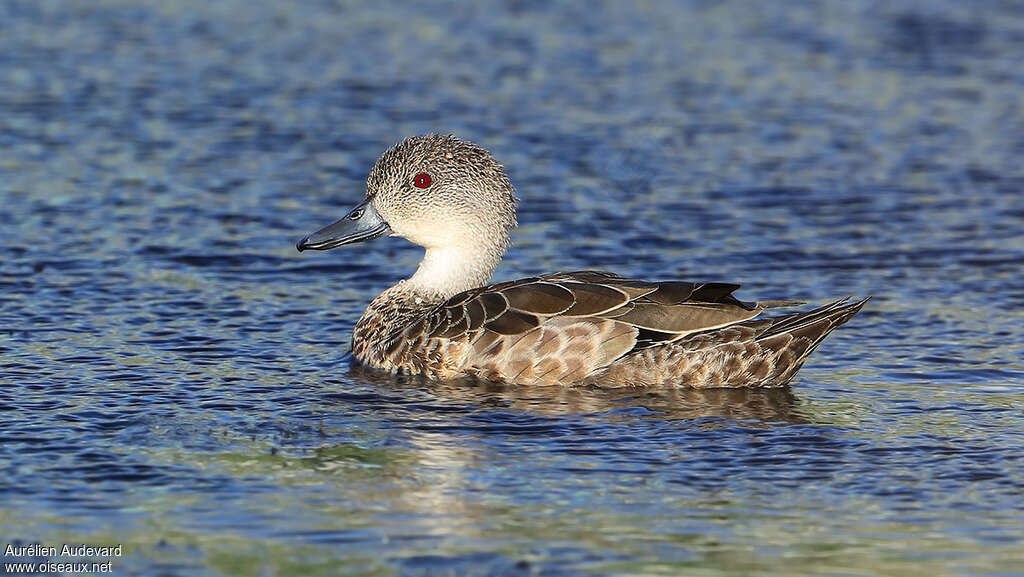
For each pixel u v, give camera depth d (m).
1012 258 18.34
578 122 25.27
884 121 25.62
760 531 10.21
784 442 12.02
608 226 19.83
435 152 15.41
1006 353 14.72
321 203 20.67
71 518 10.30
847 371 14.15
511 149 23.56
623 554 9.82
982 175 22.39
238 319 15.87
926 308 16.39
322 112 25.58
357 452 11.69
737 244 19.03
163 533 10.09
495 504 10.65
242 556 9.74
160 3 34.25
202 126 24.48
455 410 12.82
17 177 21.31
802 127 25.25
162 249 18.41
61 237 18.70
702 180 22.11
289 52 30.00
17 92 26.11
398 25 32.84
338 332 15.59
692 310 13.40
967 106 26.62
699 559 9.75
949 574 9.53
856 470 11.38
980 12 34.91
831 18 34.19
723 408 12.91
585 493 10.87
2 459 11.35
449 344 13.78
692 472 11.31
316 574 9.48
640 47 31.12
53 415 12.43
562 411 12.79
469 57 29.97
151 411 12.62
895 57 30.45
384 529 10.19
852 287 17.27
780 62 29.97
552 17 33.97
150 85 27.00
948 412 12.84
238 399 13.08
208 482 10.99
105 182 21.25
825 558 9.77
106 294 16.53
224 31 31.77
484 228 15.50
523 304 13.67
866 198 21.19
